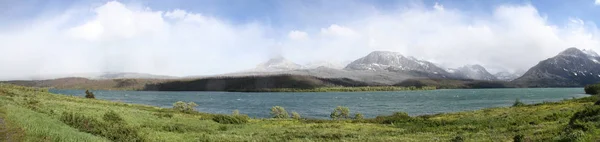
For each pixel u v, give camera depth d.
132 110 64.44
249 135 42.03
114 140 29.25
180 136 38.31
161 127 44.75
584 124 29.09
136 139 30.58
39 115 35.00
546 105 80.38
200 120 57.59
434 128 48.38
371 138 37.75
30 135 22.55
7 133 22.58
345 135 41.56
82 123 33.28
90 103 82.12
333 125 56.62
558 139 26.53
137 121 47.06
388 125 57.78
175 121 52.62
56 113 40.84
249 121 62.78
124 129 32.03
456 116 72.25
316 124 59.19
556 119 46.00
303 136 40.91
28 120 28.33
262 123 60.53
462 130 43.44
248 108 157.88
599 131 26.61
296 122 63.50
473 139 33.19
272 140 36.91
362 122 64.56
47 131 24.50
